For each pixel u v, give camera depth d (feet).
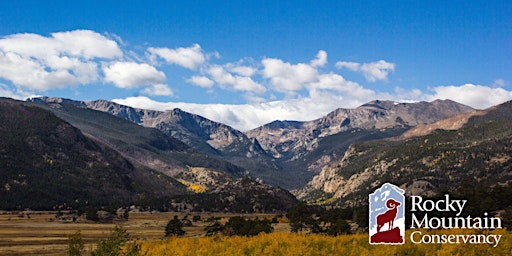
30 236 474.08
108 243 91.81
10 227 586.45
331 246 122.31
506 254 103.76
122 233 93.81
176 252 126.52
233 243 136.36
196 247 133.69
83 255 95.45
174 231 449.48
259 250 123.13
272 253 119.85
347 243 126.11
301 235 144.77
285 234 144.05
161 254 127.03
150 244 138.21
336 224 289.53
